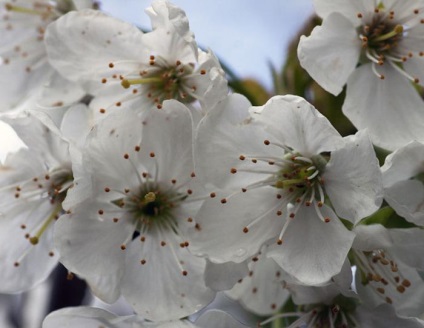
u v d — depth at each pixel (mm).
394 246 195
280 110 191
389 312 198
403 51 211
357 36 207
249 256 195
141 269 201
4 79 227
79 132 203
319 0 205
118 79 210
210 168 194
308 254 195
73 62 210
